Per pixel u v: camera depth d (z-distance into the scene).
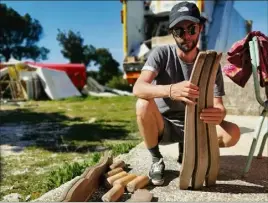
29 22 43.03
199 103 2.25
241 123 5.27
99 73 33.97
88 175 2.30
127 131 6.38
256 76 2.51
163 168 2.57
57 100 14.70
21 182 3.45
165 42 11.48
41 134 6.31
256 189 2.45
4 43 41.25
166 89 2.23
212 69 2.19
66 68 18.23
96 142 5.39
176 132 2.71
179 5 2.41
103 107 11.00
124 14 11.83
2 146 5.30
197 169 2.34
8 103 13.55
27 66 16.56
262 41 2.55
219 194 2.35
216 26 11.63
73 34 41.69
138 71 11.65
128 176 2.51
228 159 3.24
